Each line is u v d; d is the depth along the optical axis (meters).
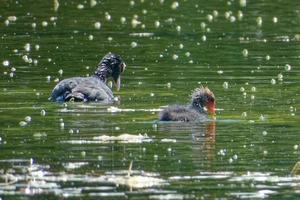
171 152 15.59
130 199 12.98
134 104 19.72
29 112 18.86
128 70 23.73
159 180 13.92
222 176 14.19
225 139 16.61
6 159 15.02
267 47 27.28
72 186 13.55
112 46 27.45
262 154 15.51
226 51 26.61
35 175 14.09
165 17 33.69
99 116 18.52
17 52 26.22
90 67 23.98
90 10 35.28
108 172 14.30
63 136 16.70
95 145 16.02
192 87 21.53
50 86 21.55
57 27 31.11
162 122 17.98
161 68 23.98
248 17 33.72
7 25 31.44
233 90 21.14
